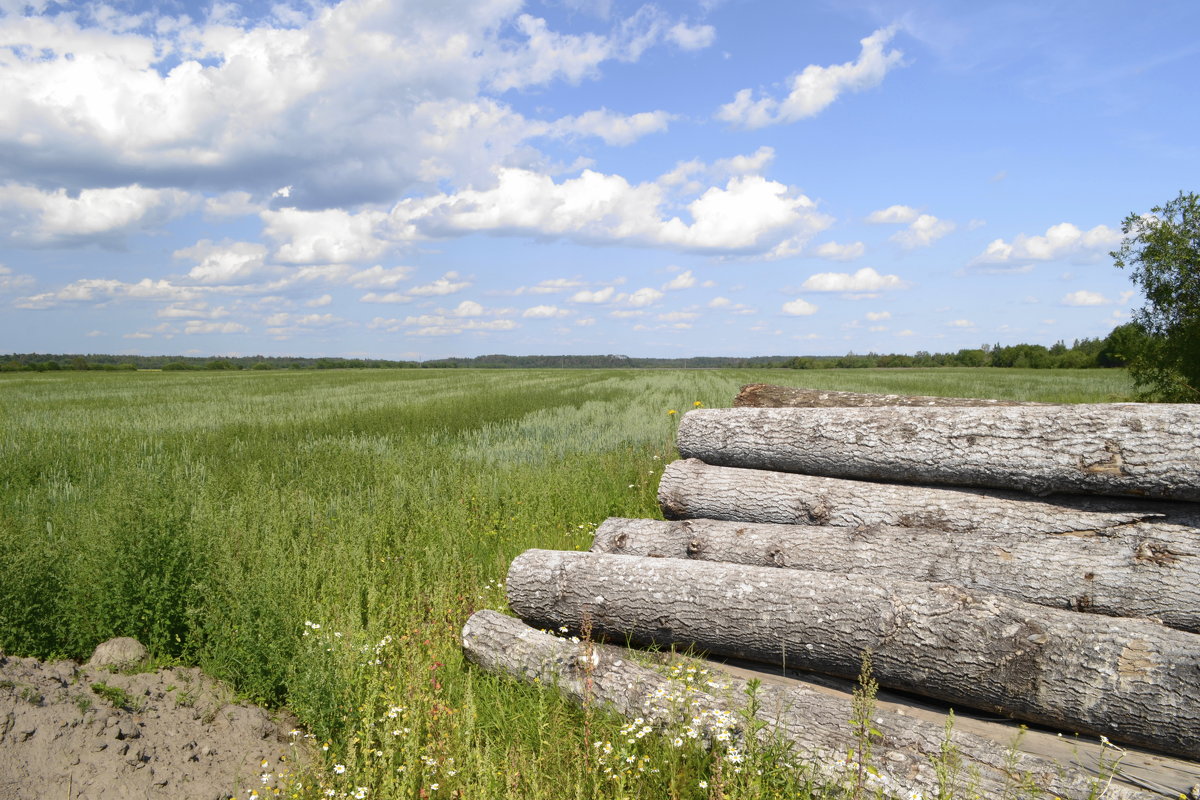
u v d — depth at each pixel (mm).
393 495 7871
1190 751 3205
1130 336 12469
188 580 4637
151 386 36062
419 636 4613
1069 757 3334
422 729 3557
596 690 3797
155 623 4344
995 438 4910
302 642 4254
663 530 5727
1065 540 4414
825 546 4977
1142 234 11977
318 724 3461
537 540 6840
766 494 5766
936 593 3891
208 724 3578
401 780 3049
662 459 10141
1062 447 4613
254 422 15312
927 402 7117
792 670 4332
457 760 3238
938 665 3699
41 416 17078
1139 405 4637
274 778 3225
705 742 3322
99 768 3020
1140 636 3430
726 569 4512
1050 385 36031
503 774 3193
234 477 8602
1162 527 4223
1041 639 3533
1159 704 3227
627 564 4738
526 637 4316
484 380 45062
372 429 14633
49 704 3279
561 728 3562
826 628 3984
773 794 2975
